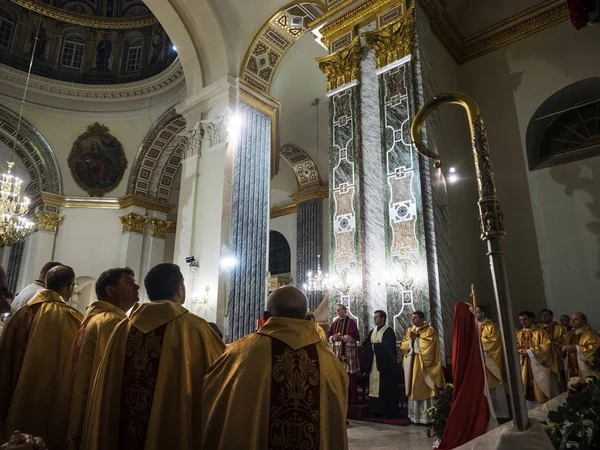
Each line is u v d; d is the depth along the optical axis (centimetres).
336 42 927
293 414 180
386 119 806
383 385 657
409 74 793
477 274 829
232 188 1035
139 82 1692
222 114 1076
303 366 189
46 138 1702
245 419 179
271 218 2002
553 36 880
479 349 397
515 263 839
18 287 1633
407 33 812
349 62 888
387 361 659
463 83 964
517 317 814
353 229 805
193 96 1148
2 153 1894
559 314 779
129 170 1739
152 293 238
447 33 932
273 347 193
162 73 1627
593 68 822
